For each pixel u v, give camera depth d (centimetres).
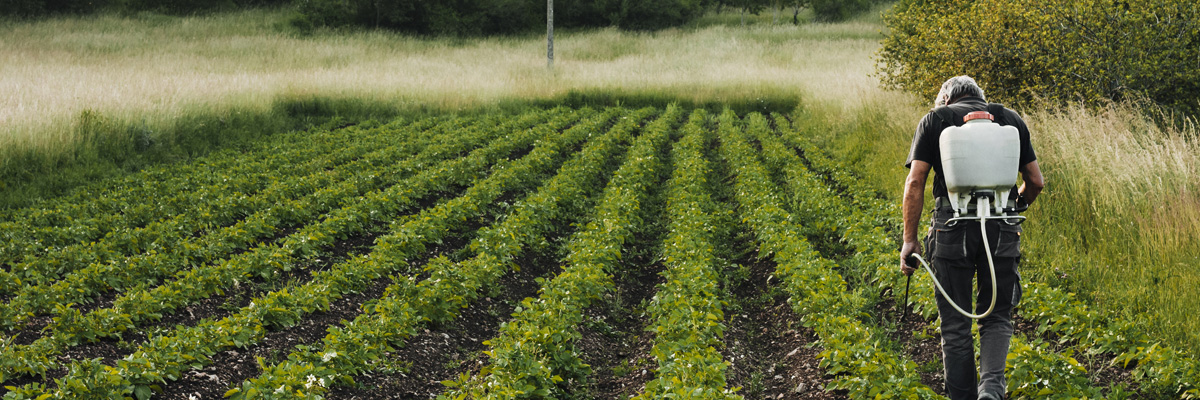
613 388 517
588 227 851
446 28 4603
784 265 687
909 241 389
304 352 484
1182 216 705
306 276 748
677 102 2511
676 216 938
